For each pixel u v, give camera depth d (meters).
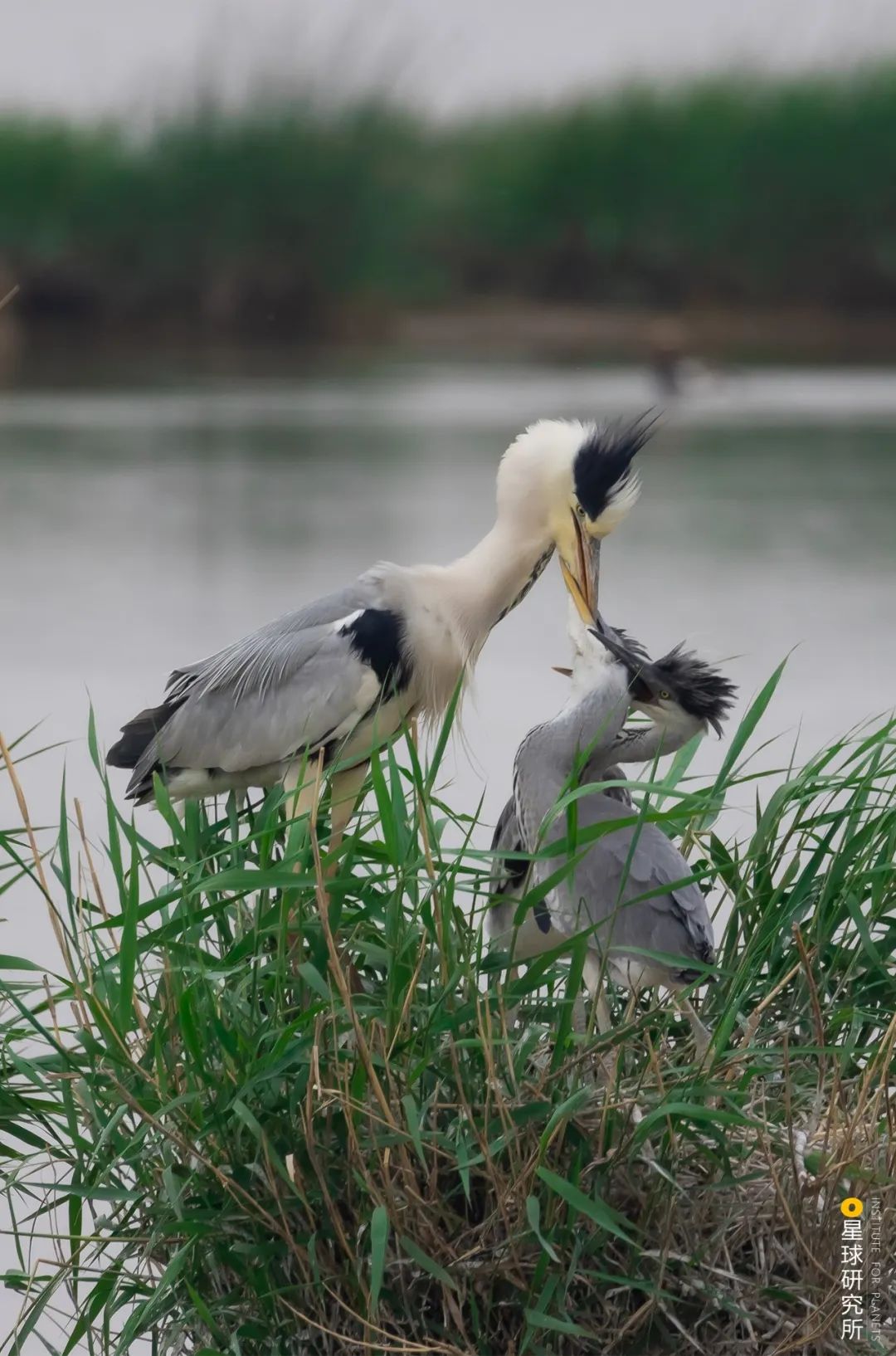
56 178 49.75
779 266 50.62
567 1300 7.80
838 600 22.08
